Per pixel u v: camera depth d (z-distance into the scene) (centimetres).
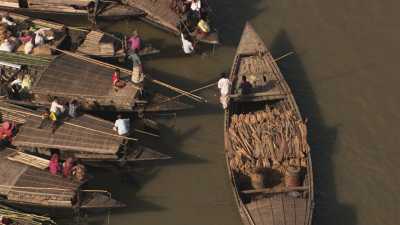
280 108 5659
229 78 5809
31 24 6384
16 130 5506
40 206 5062
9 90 5766
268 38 6644
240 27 6731
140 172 5488
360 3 6944
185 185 5416
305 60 6419
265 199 4859
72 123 5425
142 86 5653
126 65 6122
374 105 6022
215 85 6162
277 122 5412
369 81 6228
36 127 5406
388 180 5453
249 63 5931
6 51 6022
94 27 6600
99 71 5816
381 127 5847
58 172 5116
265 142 5269
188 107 5678
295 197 4959
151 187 5391
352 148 5678
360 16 6869
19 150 5359
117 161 5334
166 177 5462
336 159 5594
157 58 6381
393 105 6022
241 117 5503
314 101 6053
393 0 6969
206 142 5719
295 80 6234
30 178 5084
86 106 5653
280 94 5688
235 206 5269
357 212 5234
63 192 4988
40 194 4978
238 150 5241
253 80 5794
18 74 5988
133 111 5653
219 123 5866
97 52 6028
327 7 6975
